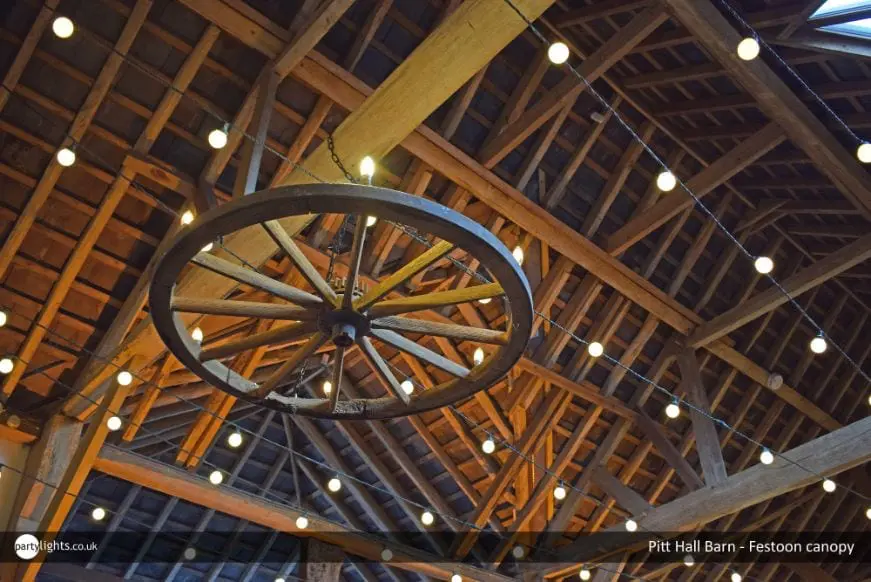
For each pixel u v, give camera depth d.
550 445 10.33
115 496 11.12
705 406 9.71
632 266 9.42
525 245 8.79
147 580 12.10
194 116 7.20
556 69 8.06
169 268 3.87
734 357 10.29
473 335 4.31
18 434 7.90
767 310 9.46
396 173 7.96
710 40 6.87
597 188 8.95
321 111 7.32
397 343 4.41
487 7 4.39
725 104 8.02
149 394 8.39
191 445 9.01
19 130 6.88
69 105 6.87
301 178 5.46
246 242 5.85
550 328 9.55
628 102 8.48
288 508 9.70
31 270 7.50
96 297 7.75
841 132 7.78
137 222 7.56
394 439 10.91
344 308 4.12
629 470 10.84
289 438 11.48
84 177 7.22
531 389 9.75
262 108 6.65
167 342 4.33
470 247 3.78
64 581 11.43
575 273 9.39
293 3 6.87
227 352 4.38
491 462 10.39
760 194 9.38
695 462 11.33
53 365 8.00
